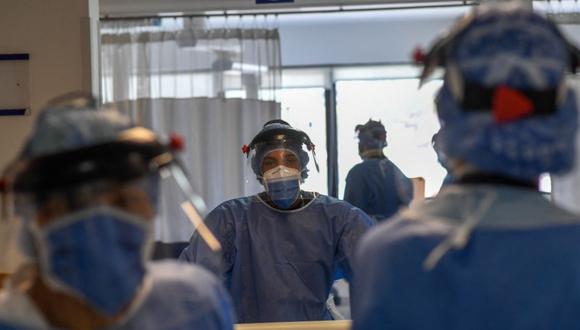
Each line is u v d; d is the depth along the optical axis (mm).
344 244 2541
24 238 1026
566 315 1006
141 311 1059
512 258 1008
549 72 1006
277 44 5086
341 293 3715
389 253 1055
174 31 5078
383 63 5785
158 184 1073
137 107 5023
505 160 1005
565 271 1007
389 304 1034
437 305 1017
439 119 1105
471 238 1025
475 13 1083
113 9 5016
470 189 1064
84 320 1017
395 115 5816
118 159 983
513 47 1021
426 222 1064
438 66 1122
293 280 2541
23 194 987
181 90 5086
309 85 5875
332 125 5844
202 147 5055
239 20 5086
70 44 3217
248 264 2570
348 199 3539
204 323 1105
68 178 960
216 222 2570
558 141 1006
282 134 2598
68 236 959
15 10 3227
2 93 3225
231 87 5094
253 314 2562
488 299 1000
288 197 2543
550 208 1060
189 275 1143
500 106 980
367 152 3637
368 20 5750
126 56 5039
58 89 3213
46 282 1011
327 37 5809
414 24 5762
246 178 5043
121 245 989
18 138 3215
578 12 4789
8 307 1021
